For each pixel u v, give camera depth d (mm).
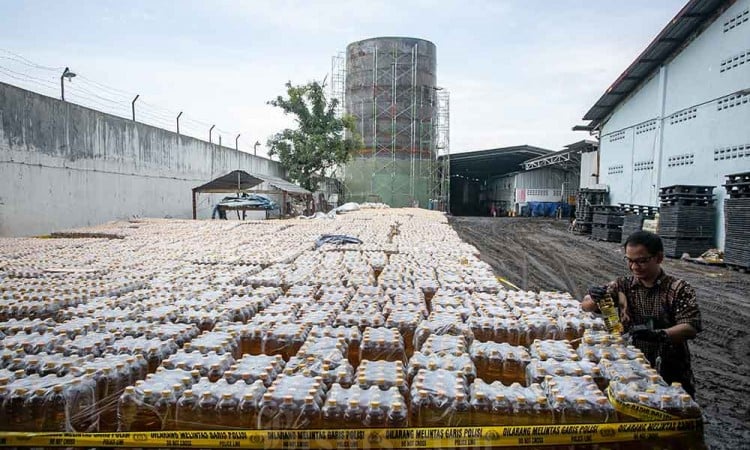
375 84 44562
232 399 2525
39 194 16328
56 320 4227
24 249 9172
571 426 2465
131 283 5648
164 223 16828
